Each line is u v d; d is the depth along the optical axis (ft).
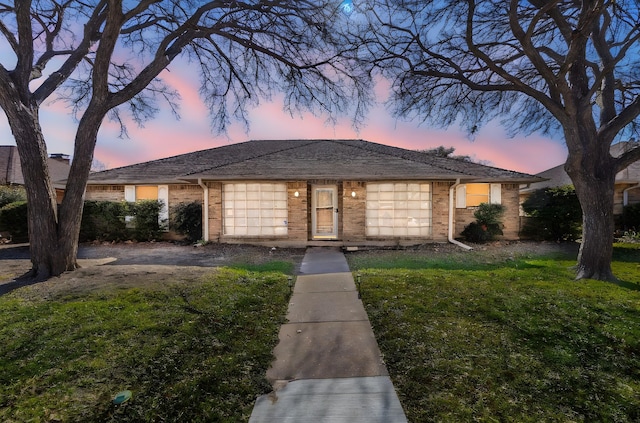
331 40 31.50
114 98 26.50
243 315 16.81
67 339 13.66
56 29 33.91
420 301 18.45
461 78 31.53
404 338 13.93
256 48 33.88
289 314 17.30
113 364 11.82
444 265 29.04
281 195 42.14
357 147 54.54
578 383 10.70
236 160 49.65
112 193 48.26
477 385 10.57
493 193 44.27
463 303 18.07
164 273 25.27
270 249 38.99
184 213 44.57
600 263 23.59
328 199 43.37
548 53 30.68
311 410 9.53
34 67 27.14
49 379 10.89
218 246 40.65
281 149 55.26
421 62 32.96
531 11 29.58
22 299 18.79
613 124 23.98
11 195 50.26
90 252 37.01
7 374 11.17
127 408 9.54
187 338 13.93
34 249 24.38
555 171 77.56
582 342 13.44
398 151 54.34
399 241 40.60
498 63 32.04
